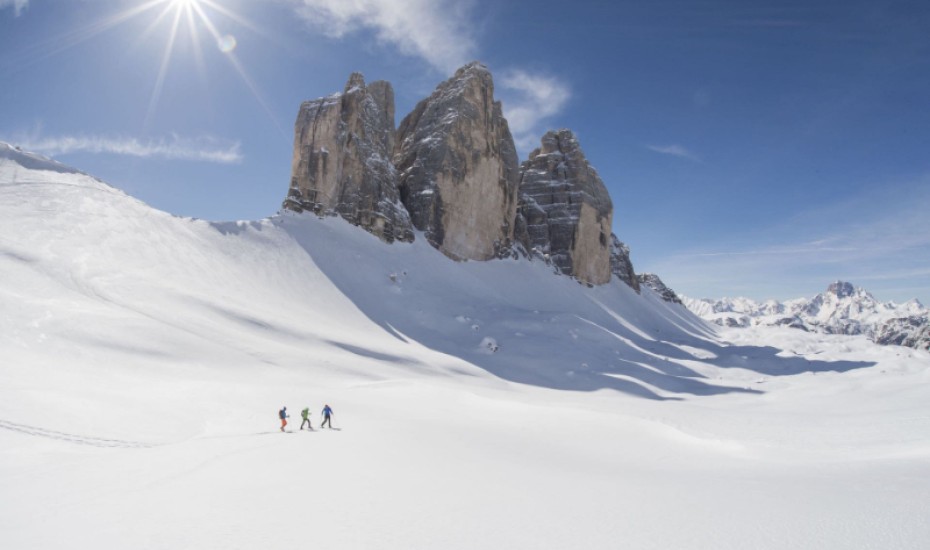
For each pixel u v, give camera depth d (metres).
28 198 53.94
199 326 42.22
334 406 28.22
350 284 76.88
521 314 84.62
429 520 10.04
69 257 46.16
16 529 9.29
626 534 9.09
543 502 11.47
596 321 112.94
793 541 8.30
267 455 15.84
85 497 11.33
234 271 64.06
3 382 22.03
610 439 23.62
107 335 33.91
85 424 19.06
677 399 55.47
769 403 48.75
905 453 17.34
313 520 9.94
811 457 19.44
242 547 8.47
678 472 16.06
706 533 8.96
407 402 31.92
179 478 13.02
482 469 15.17
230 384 30.30
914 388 43.84
